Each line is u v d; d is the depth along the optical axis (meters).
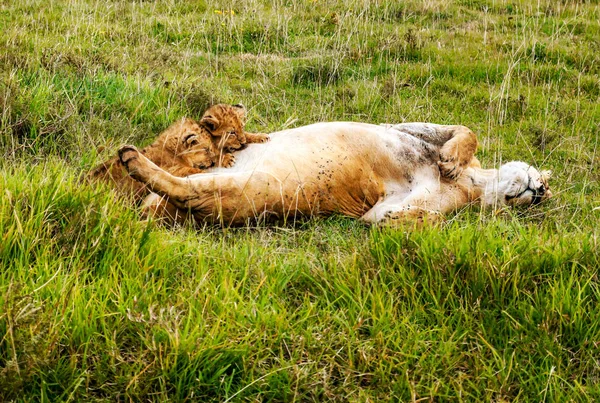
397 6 17.47
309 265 5.21
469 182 6.84
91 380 3.86
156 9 16.08
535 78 12.67
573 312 4.57
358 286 4.86
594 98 11.91
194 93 9.29
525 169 6.85
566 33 15.85
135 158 5.44
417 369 4.23
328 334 4.42
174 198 5.57
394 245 5.26
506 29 16.16
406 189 6.65
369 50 13.73
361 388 4.10
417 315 4.71
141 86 9.08
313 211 6.07
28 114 7.31
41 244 4.63
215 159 6.10
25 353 3.67
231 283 4.65
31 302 3.94
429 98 11.31
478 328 4.59
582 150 9.23
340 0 17.86
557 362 4.30
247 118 9.07
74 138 7.23
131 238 4.95
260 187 5.72
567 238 5.52
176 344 3.89
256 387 3.98
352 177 6.23
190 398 3.85
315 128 6.35
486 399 4.06
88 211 4.80
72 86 8.42
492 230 5.58
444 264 4.99
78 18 13.54
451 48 14.42
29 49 10.55
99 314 4.14
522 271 5.00
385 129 6.75
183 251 5.12
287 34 14.91
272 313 4.47
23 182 5.07
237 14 16.11
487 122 10.31
